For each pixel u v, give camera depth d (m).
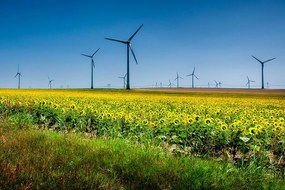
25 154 7.52
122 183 6.31
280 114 24.58
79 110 16.05
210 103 37.56
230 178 6.87
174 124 11.70
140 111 19.98
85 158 7.71
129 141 10.70
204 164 7.84
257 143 9.75
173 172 6.88
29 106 17.95
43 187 5.69
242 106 34.50
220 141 9.81
